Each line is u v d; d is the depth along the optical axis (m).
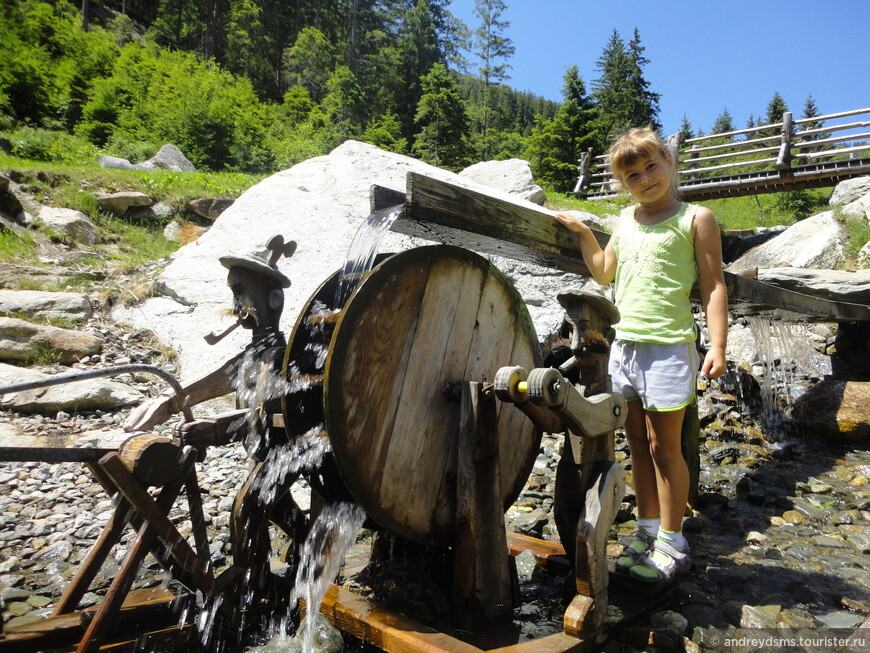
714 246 2.43
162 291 6.36
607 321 2.46
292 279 6.09
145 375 5.21
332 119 37.78
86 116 20.42
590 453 2.31
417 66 55.44
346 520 2.47
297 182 7.43
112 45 32.16
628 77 49.84
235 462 4.21
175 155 12.95
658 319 2.47
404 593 2.28
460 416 2.29
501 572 2.29
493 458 2.30
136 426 2.42
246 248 6.58
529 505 3.68
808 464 4.70
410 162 7.79
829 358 6.86
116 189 8.64
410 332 2.29
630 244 2.58
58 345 5.18
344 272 2.47
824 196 17.34
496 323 2.65
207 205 8.84
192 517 2.27
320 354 2.63
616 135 2.62
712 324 2.38
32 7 28.12
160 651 2.14
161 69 26.44
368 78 51.62
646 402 2.50
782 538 3.32
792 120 12.27
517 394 2.05
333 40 55.75
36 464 3.94
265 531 2.44
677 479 2.48
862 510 3.76
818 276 6.91
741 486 4.12
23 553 2.98
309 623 2.27
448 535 2.46
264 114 28.36
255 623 2.37
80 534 3.17
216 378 2.62
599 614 2.14
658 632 2.24
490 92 63.12
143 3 56.00
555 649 1.96
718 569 2.90
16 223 7.23
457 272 2.44
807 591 2.67
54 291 6.11
